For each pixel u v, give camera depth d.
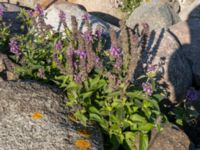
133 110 2.66
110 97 2.62
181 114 3.18
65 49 2.99
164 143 2.72
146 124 2.63
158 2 4.92
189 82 3.58
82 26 3.88
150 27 4.67
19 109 2.55
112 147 2.62
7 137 2.39
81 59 2.60
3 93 2.66
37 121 2.48
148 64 3.32
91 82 2.69
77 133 2.47
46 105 2.60
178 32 4.07
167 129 2.80
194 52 3.92
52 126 2.47
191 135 3.34
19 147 2.34
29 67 3.05
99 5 5.48
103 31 3.90
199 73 3.78
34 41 3.23
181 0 5.48
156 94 2.82
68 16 4.02
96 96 2.72
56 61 2.77
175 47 3.52
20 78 3.05
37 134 2.41
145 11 4.81
